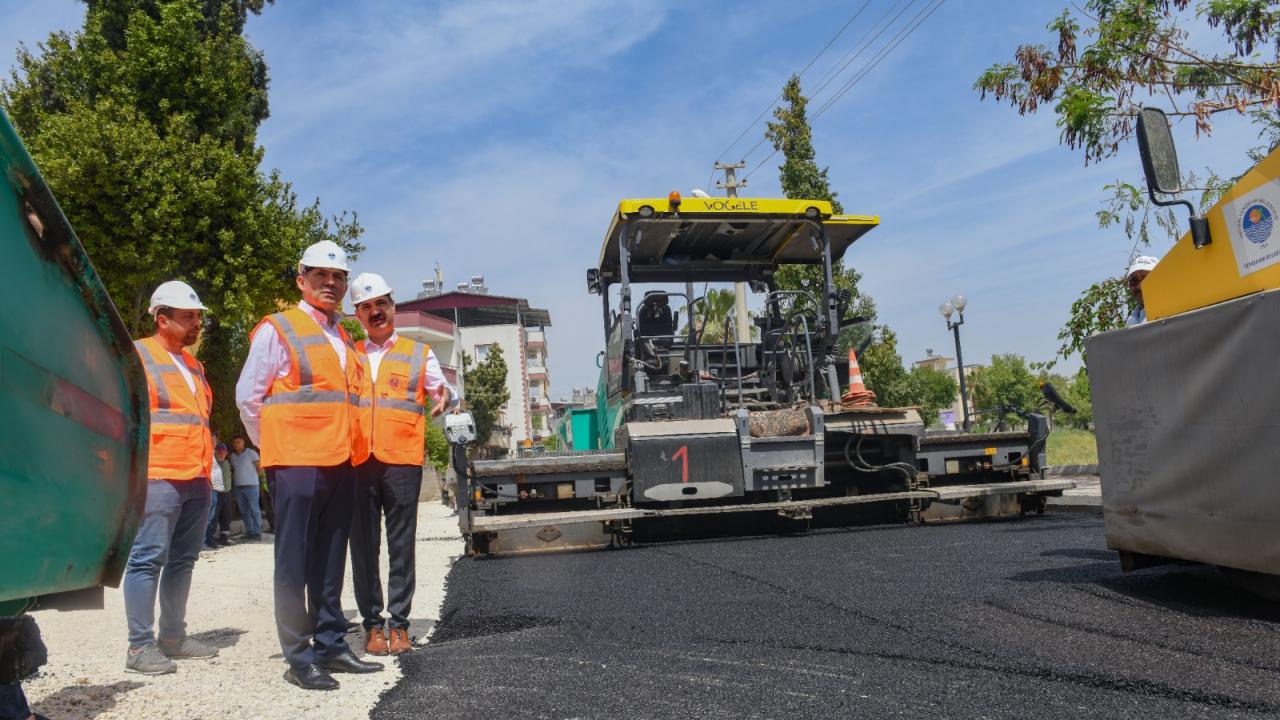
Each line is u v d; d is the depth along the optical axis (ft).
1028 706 9.29
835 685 10.39
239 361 56.70
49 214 5.65
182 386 14.96
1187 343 14.34
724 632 13.57
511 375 221.66
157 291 15.40
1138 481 15.44
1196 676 9.99
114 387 6.66
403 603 14.37
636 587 18.56
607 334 32.81
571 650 13.02
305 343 13.03
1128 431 15.66
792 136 69.10
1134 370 15.52
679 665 11.73
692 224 29.89
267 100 64.44
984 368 183.21
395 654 13.89
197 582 25.34
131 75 47.37
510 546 26.53
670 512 26.35
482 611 17.08
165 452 14.24
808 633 13.14
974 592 15.42
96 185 42.42
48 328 5.78
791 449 26.91
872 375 69.67
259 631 17.24
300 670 12.18
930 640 12.22
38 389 5.68
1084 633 12.15
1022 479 29.19
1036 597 14.66
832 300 29.66
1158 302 15.19
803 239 31.50
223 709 11.13
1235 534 13.53
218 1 60.34
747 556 22.53
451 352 181.16
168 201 43.50
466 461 26.37
